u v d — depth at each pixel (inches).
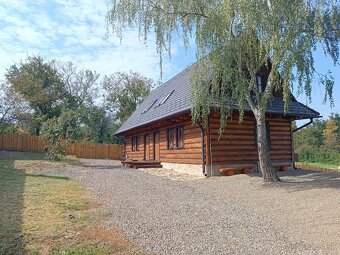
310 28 323.3
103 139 1471.5
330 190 309.6
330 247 172.4
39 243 164.9
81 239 173.8
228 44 360.8
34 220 202.4
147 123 638.5
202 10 378.3
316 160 1384.1
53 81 1341.0
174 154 583.8
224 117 402.9
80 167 586.9
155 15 398.0
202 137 487.5
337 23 328.5
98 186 354.6
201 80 391.5
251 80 378.6
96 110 1466.5
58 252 154.3
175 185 386.0
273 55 326.3
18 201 253.3
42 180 378.6
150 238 182.4
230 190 350.9
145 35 405.4
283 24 323.3
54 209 233.0
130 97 1510.8
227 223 218.7
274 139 567.2
